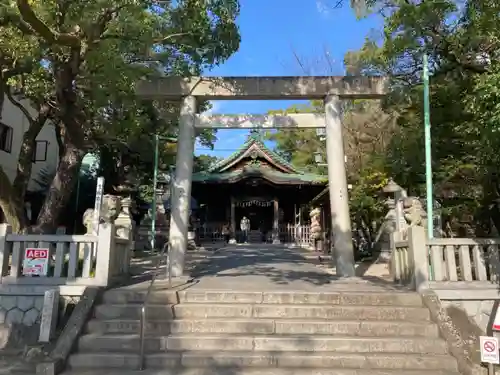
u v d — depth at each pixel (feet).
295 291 26.89
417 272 27.12
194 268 41.65
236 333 23.43
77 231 76.74
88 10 28.17
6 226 27.55
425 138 30.73
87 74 34.42
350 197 57.41
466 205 36.60
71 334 22.29
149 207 84.28
